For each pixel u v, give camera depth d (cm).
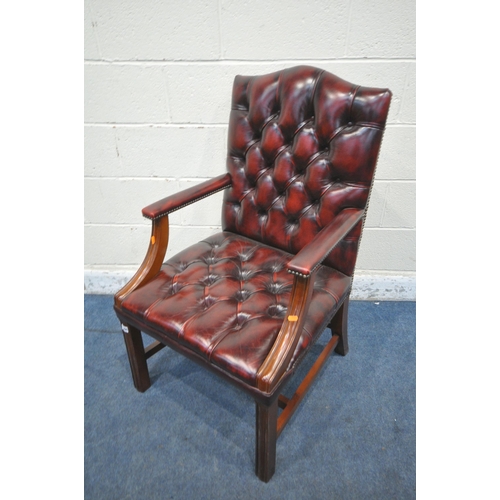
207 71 118
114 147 132
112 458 98
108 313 153
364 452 98
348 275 100
